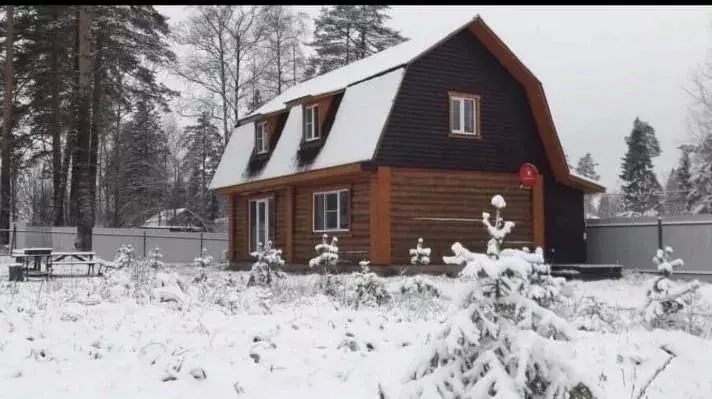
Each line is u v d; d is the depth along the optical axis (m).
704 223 21.41
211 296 12.42
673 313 10.09
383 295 12.44
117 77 31.52
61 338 8.29
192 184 53.69
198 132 52.97
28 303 10.70
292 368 7.14
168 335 8.53
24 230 30.45
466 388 4.38
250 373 6.98
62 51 31.25
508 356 4.36
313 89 24.81
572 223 23.48
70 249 30.69
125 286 12.28
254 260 26.53
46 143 34.03
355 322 9.70
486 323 4.39
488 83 21.89
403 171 20.05
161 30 32.44
